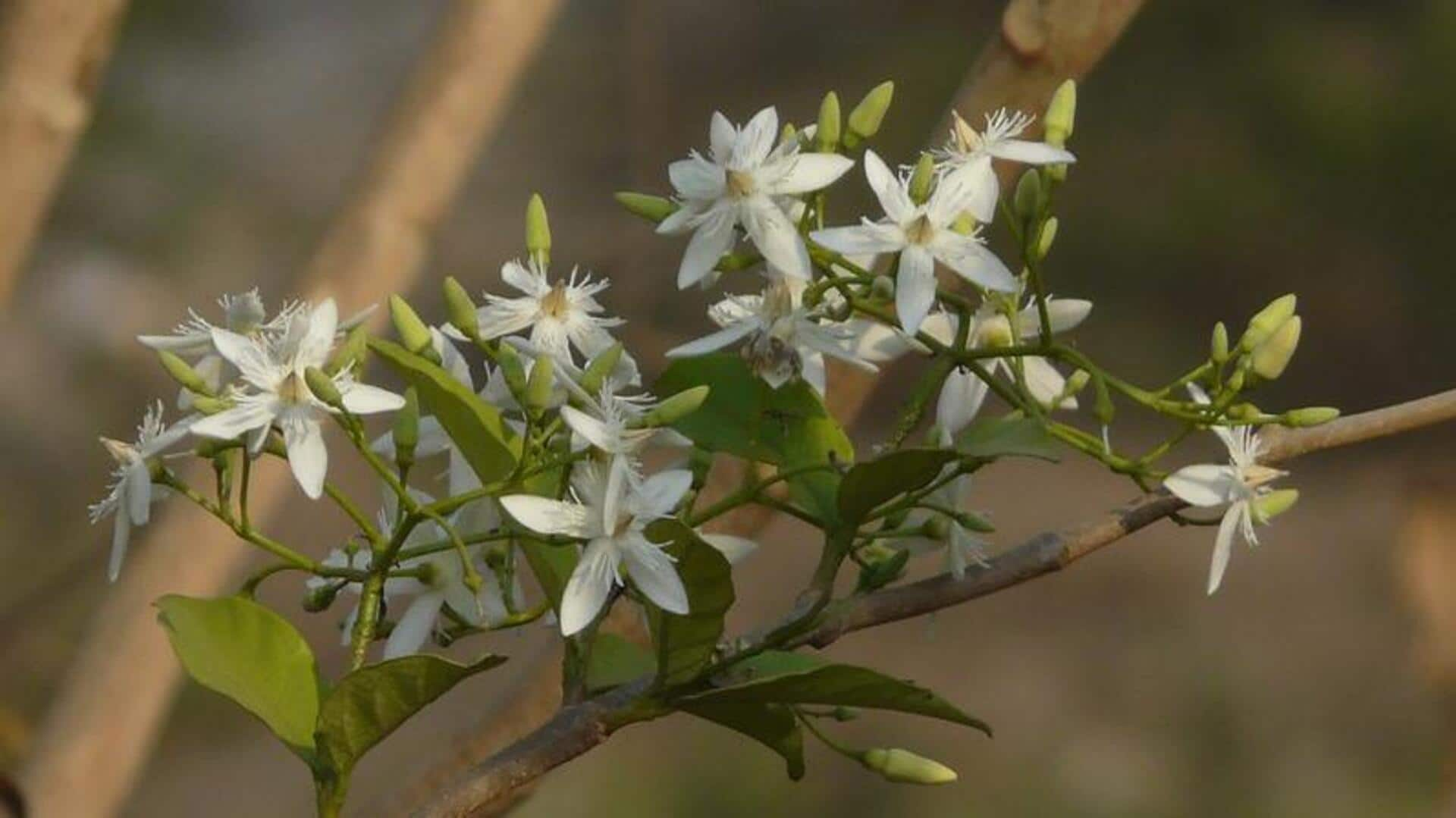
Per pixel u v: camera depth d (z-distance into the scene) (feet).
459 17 3.35
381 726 2.55
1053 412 2.74
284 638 2.60
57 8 3.26
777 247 2.61
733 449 2.68
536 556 2.64
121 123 11.75
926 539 2.68
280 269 11.80
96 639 3.29
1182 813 9.35
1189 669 9.97
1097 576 10.73
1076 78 2.94
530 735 2.58
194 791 8.69
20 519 9.32
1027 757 9.51
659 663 2.57
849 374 2.96
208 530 3.32
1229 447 2.62
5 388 10.00
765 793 9.06
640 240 4.40
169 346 2.62
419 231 3.35
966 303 2.65
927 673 10.11
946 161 2.67
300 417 2.59
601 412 2.58
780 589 10.03
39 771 3.26
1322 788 9.48
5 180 3.27
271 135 12.90
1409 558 4.00
